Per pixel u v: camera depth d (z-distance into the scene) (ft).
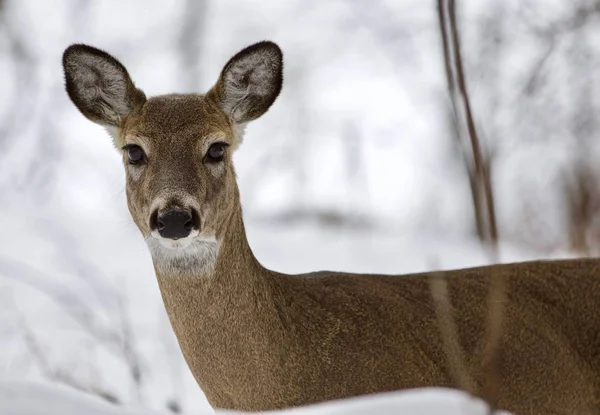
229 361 27.99
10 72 78.64
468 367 28.60
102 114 30.63
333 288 29.53
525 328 28.91
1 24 80.59
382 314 29.04
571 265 30.50
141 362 37.35
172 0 87.71
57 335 41.01
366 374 28.30
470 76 60.95
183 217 27.20
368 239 58.49
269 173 77.25
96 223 63.82
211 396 28.55
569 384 28.94
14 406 20.44
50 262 52.70
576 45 59.62
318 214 68.54
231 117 30.45
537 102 59.57
